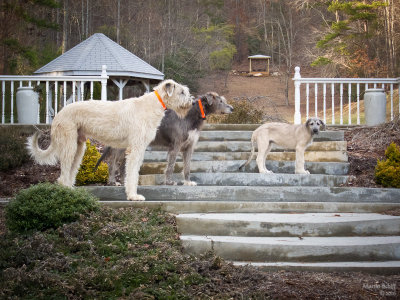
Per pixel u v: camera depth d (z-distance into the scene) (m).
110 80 14.30
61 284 3.69
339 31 24.31
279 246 4.59
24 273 3.81
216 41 38.88
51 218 4.80
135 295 3.63
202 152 8.18
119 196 6.17
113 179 7.12
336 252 4.57
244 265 4.37
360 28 24.88
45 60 23.14
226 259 4.63
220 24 46.03
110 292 3.73
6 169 7.58
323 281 4.00
